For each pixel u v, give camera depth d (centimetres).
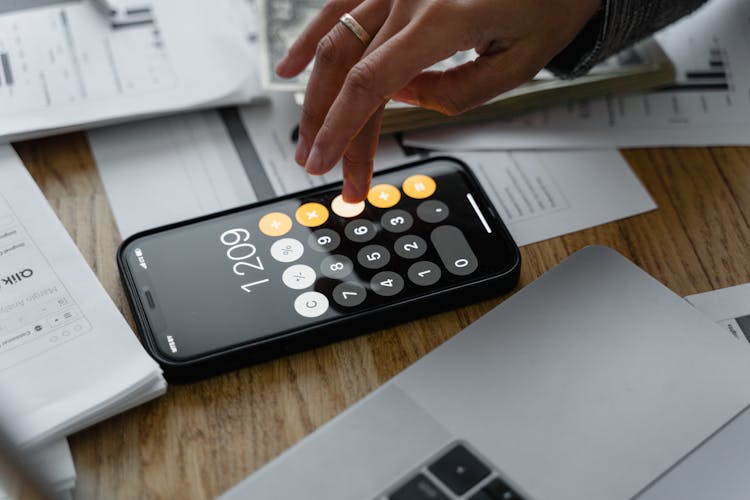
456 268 51
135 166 60
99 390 46
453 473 42
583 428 44
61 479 43
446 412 45
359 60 56
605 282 51
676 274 54
